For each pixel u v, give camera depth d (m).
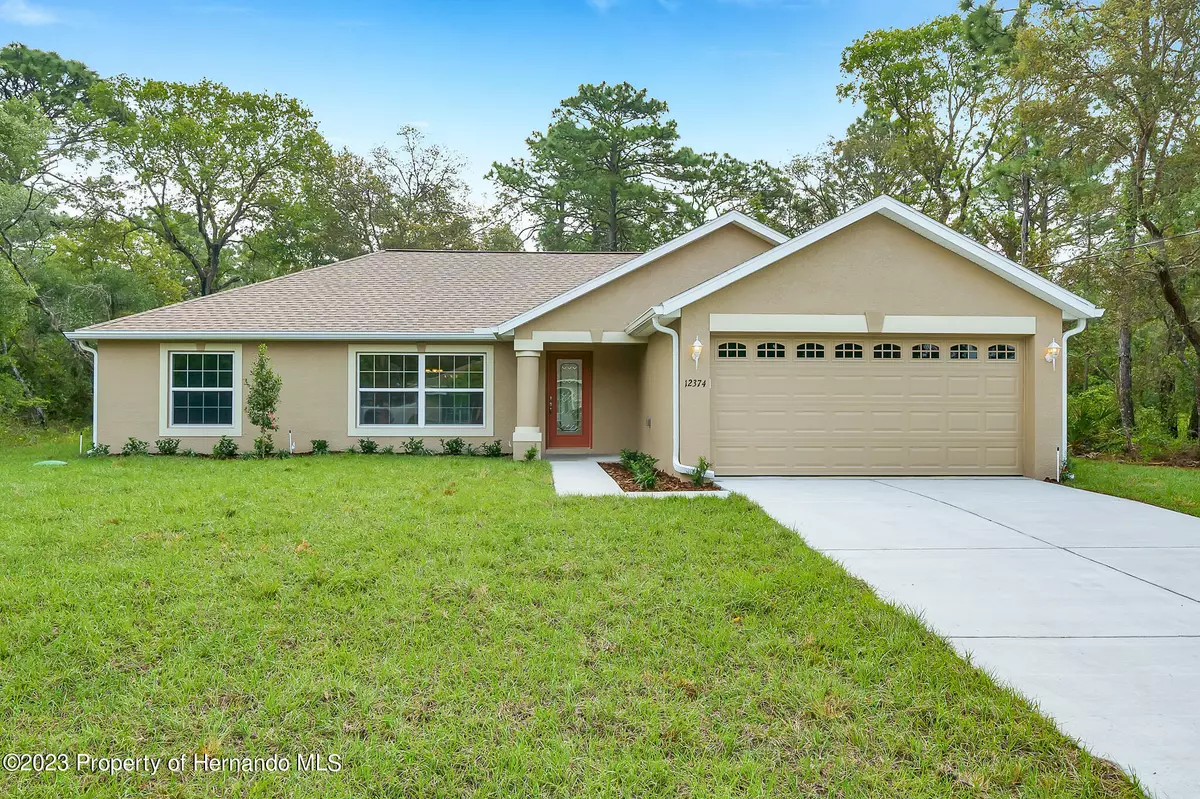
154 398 14.59
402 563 5.78
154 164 28.17
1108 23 15.62
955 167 26.45
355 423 14.93
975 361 11.36
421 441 14.98
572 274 17.70
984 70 24.09
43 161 28.02
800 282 10.98
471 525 7.10
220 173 29.62
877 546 6.72
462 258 18.75
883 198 10.73
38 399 20.44
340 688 3.69
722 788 2.89
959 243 10.84
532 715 3.46
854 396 11.27
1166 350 18.91
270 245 32.53
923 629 4.55
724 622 4.64
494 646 4.25
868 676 3.88
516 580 5.42
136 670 3.92
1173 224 15.50
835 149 32.03
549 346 15.17
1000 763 3.07
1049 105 16.47
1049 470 11.05
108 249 29.23
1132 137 16.67
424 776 2.99
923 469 11.30
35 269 24.27
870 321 10.95
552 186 36.00
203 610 4.71
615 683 3.79
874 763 3.10
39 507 7.73
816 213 35.03
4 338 20.02
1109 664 4.09
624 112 34.94
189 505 7.88
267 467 11.77
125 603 4.82
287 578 5.36
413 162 36.62
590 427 15.60
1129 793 2.85
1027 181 24.58
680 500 8.62
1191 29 15.06
